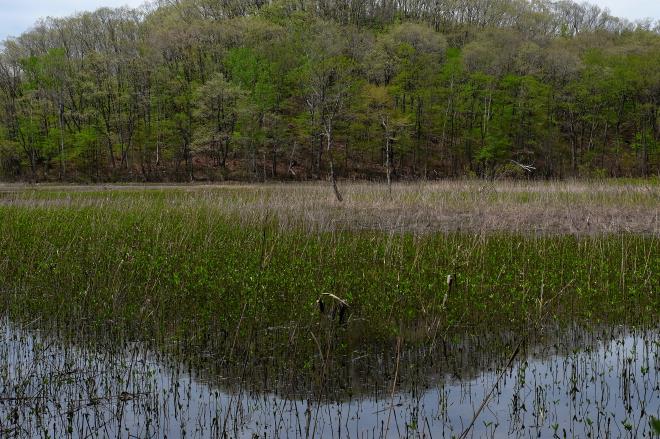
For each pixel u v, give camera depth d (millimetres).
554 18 84125
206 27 55312
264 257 10828
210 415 5664
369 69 51906
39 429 5395
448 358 7047
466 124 54250
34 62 48156
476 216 18062
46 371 6645
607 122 53031
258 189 29750
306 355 7164
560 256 12234
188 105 50062
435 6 78438
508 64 51938
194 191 30219
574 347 7348
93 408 5801
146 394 6051
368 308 8891
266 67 49344
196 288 9703
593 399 5836
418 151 52594
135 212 18984
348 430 5328
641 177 47000
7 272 10641
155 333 7879
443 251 13039
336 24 58406
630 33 71938
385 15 76438
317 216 17844
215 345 7523
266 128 47062
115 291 9211
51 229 15500
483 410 5680
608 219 17297
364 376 6562
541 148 51125
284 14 65125
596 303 9070
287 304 9031
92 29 60250
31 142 48312
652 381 6191
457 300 9234
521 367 6703
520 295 9344
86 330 8055
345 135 48438
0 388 6191
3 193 29000
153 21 64375
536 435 5152
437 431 5281
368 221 17703
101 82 51250
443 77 50031
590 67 50969
